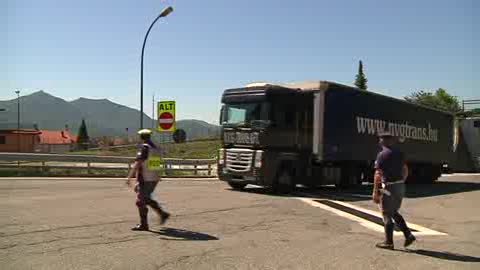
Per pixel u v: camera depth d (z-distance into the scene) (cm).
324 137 1977
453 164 3262
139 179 978
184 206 1351
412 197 1991
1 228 942
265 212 1313
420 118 2773
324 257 821
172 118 2220
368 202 1695
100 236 899
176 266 721
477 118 3969
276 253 834
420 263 807
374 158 2302
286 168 1891
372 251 882
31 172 2398
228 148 1906
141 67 2583
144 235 927
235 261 765
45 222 1016
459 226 1238
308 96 1973
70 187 1778
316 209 1432
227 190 1886
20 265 693
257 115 1823
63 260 725
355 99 2166
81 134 9644
